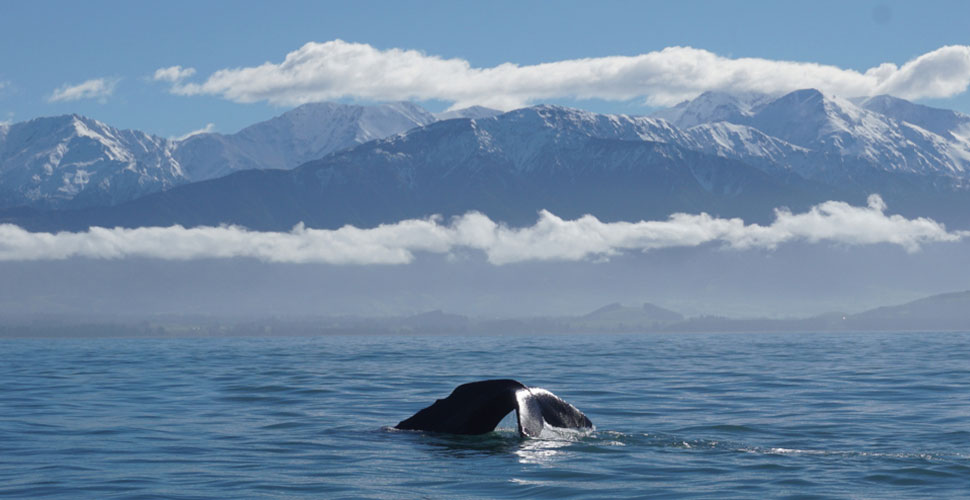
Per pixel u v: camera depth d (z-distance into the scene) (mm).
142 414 57156
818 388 76750
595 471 35250
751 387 78062
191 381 86625
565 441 40875
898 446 42906
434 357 149750
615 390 75250
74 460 39344
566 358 141375
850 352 162750
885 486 33031
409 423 44969
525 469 35469
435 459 37312
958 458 38531
